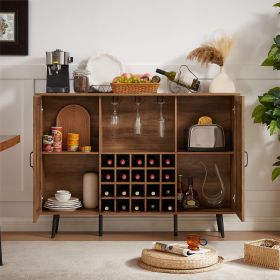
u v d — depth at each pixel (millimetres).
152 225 5465
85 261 4523
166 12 5410
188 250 4363
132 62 5414
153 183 5191
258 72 5426
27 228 5449
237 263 4477
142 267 4375
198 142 5246
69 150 5238
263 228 5480
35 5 5371
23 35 5352
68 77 5191
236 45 5422
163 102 5277
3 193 5430
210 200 5367
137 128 5238
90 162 5410
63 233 5379
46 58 5172
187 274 4234
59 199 5199
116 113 5242
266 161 5484
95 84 5367
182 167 5438
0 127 5402
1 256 4438
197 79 5273
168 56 5418
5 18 5355
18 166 5426
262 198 5469
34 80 5391
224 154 5430
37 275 4219
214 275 4215
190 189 5301
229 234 5371
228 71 5418
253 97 5438
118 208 5336
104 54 5363
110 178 5309
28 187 5430
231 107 5387
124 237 5238
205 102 5410
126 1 5398
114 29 5406
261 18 5414
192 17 5414
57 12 5387
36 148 4984
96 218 5457
